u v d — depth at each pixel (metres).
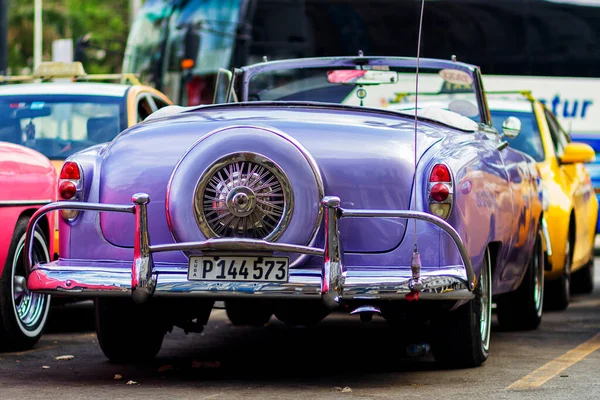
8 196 12.68
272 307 11.30
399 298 9.89
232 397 9.88
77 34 72.62
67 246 10.78
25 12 71.25
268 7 33.47
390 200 10.30
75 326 15.89
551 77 35.59
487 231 11.15
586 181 21.02
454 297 10.05
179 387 10.47
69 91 17.52
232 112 10.98
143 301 10.11
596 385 10.63
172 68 33.22
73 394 10.05
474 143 11.57
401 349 13.35
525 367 11.77
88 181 10.78
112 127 16.91
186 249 9.95
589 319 16.89
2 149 12.93
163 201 10.51
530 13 35.56
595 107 35.81
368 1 34.22
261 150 10.06
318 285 9.84
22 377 11.09
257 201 10.04
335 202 9.76
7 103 17.30
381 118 10.91
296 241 10.00
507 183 12.28
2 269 12.74
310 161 10.06
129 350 11.88
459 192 10.36
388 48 34.28
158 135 10.73
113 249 10.66
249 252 9.99
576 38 35.69
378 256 10.23
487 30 35.22
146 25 34.00
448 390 10.32
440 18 34.94
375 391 10.24
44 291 10.36
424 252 10.20
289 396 9.95
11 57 71.25
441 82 13.94
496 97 20.55
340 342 14.05
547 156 18.89
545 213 17.78
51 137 16.81
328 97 14.16
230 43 33.00
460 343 11.36
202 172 10.12
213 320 16.69
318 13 33.88
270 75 14.06
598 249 36.25
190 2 33.34
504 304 15.10
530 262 14.92
